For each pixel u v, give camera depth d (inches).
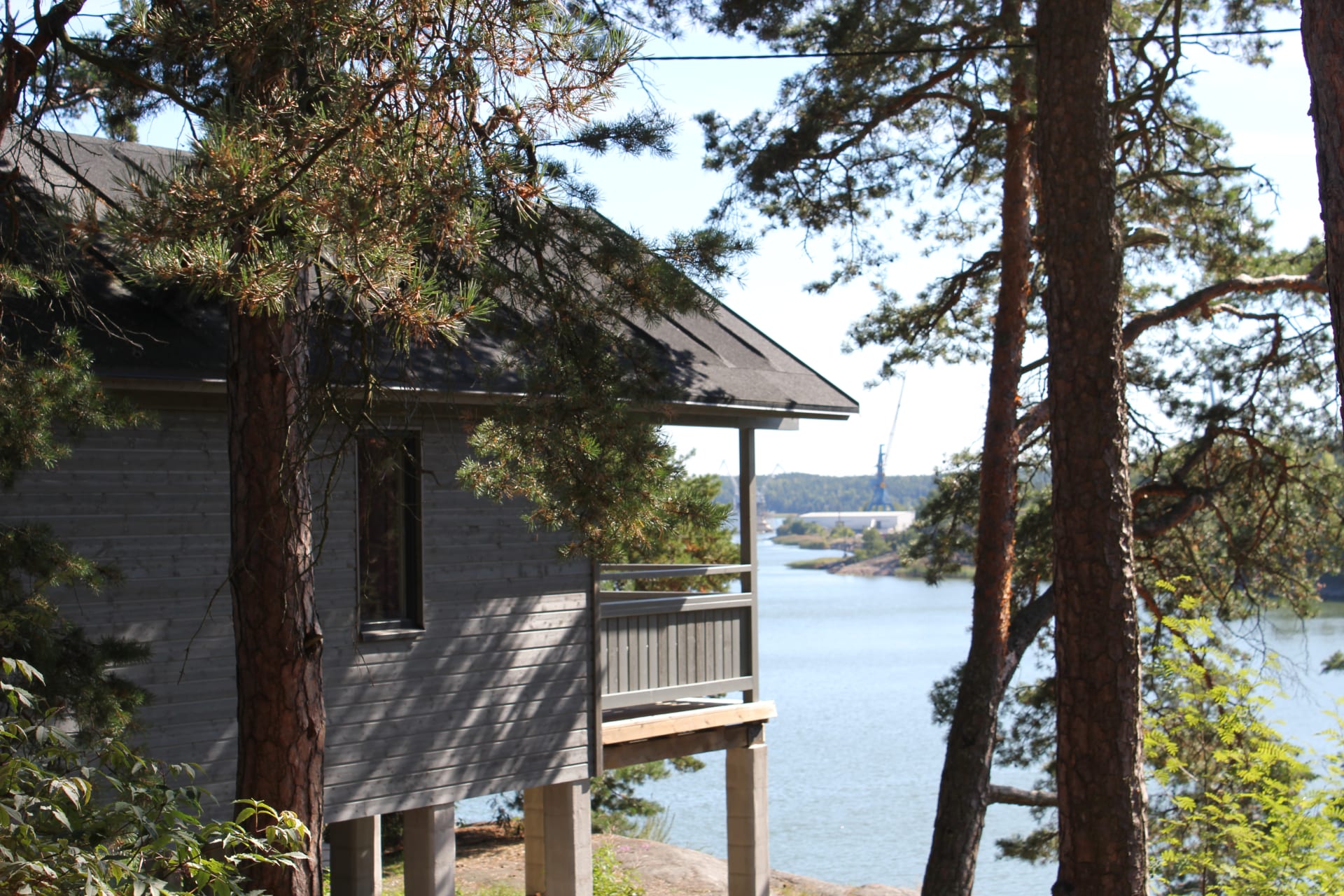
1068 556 341.4
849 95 553.0
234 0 232.8
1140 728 337.7
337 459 292.5
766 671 2240.4
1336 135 169.2
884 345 640.4
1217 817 312.0
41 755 183.8
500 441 334.0
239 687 284.8
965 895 520.1
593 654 465.7
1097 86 348.5
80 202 306.3
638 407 344.8
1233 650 577.0
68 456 312.7
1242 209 577.0
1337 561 663.1
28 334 323.9
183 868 175.2
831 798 1222.9
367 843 480.1
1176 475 643.5
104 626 354.3
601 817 887.7
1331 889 268.7
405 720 414.3
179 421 371.9
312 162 209.6
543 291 330.0
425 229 218.8
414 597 422.3
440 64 222.1
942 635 2881.4
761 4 522.9
